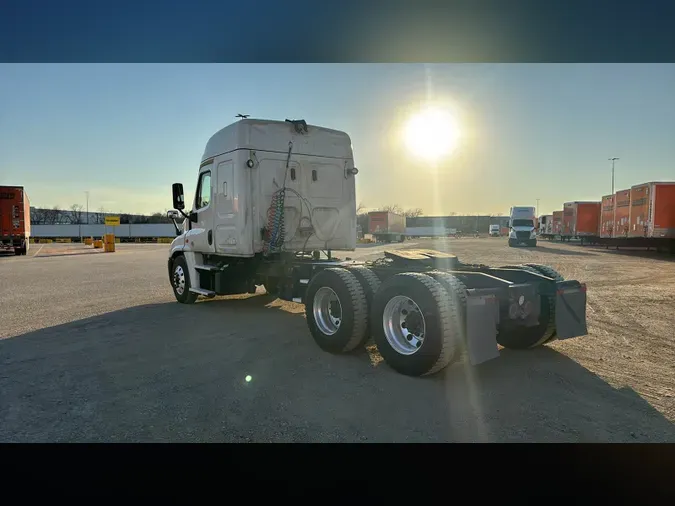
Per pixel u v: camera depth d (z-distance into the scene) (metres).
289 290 7.52
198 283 9.02
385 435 3.58
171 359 5.59
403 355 4.90
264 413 3.98
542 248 34.12
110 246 33.56
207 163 8.34
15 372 5.12
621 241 33.06
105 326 7.46
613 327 7.23
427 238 77.06
